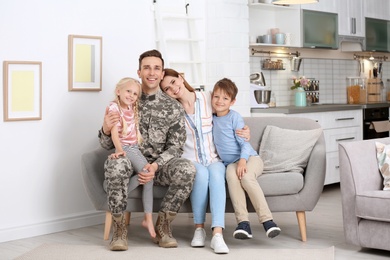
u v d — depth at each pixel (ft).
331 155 21.04
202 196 13.29
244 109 19.83
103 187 13.87
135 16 17.25
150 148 13.83
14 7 14.52
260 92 20.36
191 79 19.20
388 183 12.78
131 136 13.58
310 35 22.08
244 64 19.79
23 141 14.87
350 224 12.73
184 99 14.23
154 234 13.21
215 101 14.06
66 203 15.79
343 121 21.56
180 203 13.25
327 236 14.32
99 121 16.39
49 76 15.28
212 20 19.39
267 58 22.09
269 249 13.12
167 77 14.15
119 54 16.81
